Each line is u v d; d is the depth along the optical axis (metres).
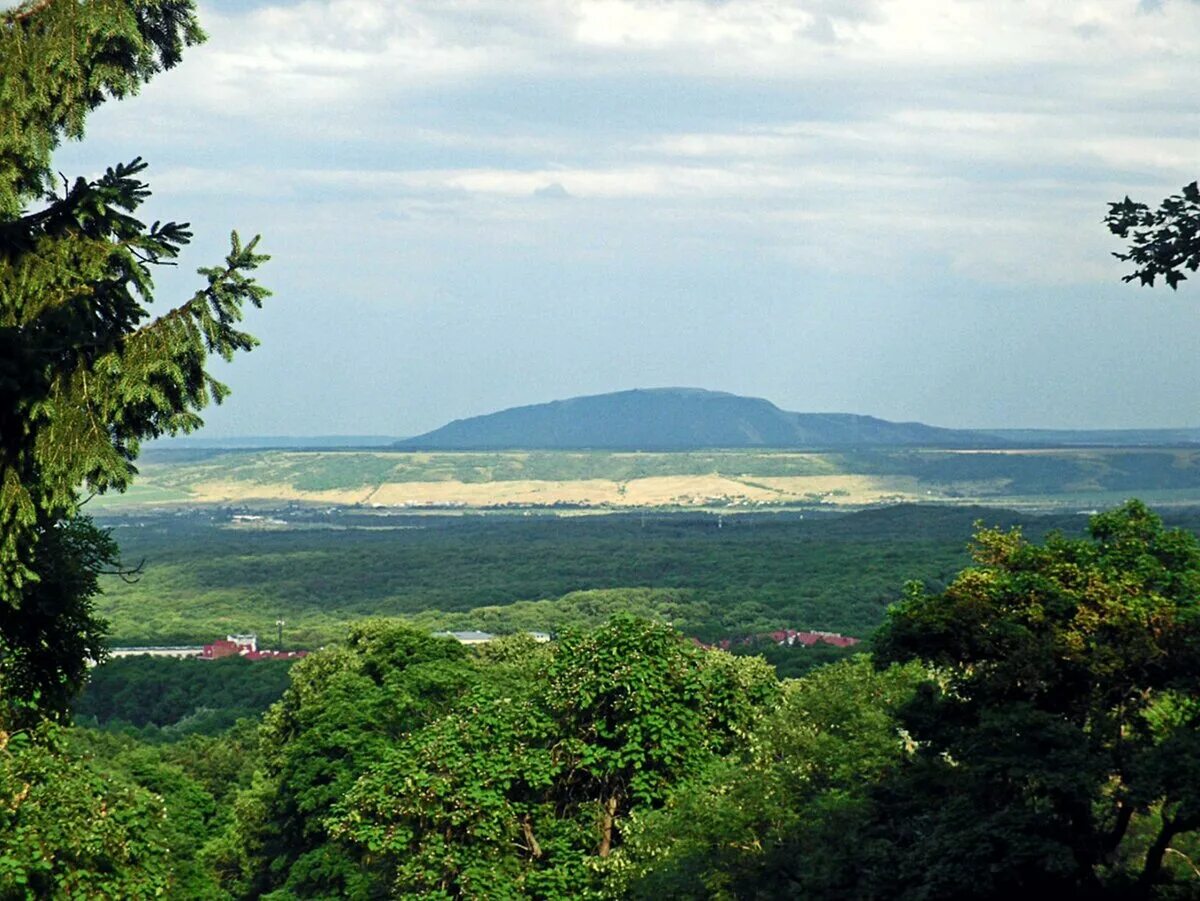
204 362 25.02
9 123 23.88
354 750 62.97
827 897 32.78
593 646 46.03
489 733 45.50
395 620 86.88
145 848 28.69
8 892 25.33
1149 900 28.27
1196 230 20.55
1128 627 29.69
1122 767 28.58
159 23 25.06
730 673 48.06
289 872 65.00
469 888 41.97
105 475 24.73
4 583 24.92
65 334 24.83
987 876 27.78
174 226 26.25
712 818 37.81
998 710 29.09
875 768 37.91
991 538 32.72
